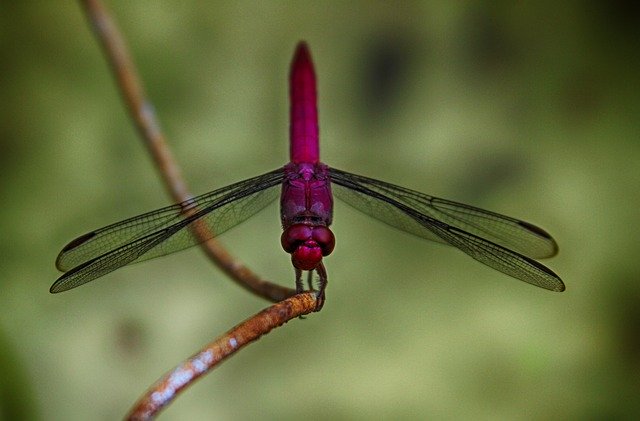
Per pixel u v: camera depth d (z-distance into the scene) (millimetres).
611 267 765
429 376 753
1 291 762
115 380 756
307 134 699
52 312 762
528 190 773
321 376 752
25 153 779
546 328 758
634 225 769
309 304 652
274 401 751
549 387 753
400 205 697
